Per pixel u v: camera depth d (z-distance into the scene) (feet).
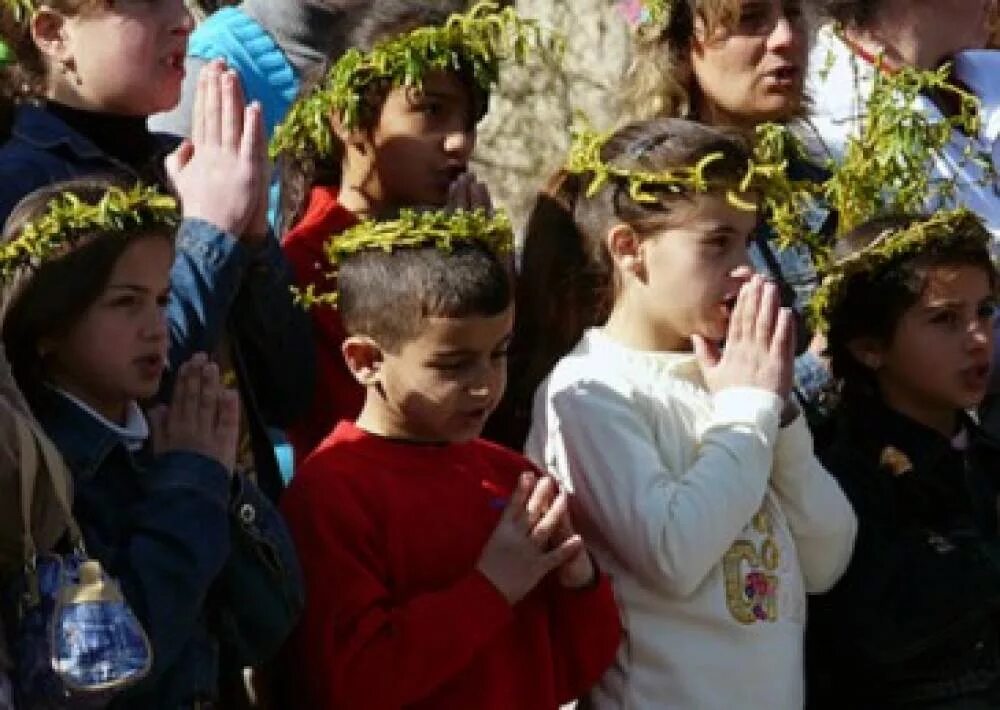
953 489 21.57
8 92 20.20
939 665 21.04
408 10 22.39
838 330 21.95
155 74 20.03
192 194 19.08
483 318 18.90
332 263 20.27
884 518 21.25
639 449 19.77
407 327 18.85
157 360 17.51
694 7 23.66
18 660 16.20
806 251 23.11
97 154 19.81
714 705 19.74
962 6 26.11
